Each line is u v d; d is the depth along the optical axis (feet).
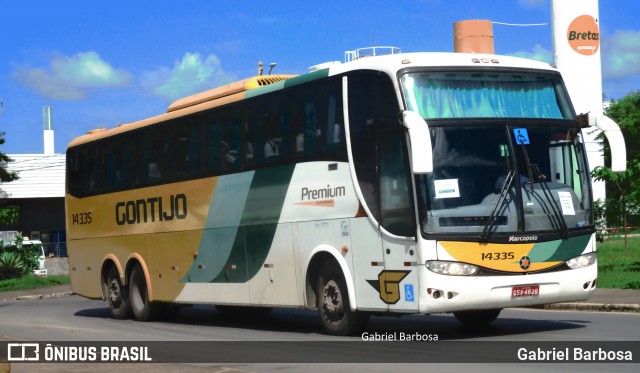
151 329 63.36
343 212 49.67
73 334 60.13
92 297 79.36
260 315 74.79
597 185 170.09
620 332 47.78
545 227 46.03
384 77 46.83
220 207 61.16
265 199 56.39
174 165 66.85
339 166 49.96
